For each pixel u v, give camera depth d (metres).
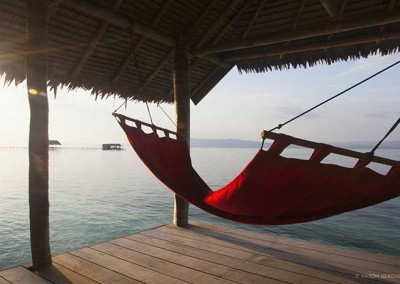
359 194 2.16
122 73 5.50
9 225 10.55
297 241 4.46
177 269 3.52
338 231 10.50
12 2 3.59
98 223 11.08
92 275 3.36
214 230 5.02
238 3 4.72
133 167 40.69
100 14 3.96
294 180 2.22
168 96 6.73
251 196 2.40
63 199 16.12
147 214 12.68
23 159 61.28
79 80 5.09
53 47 4.41
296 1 4.46
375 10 4.20
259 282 3.20
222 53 5.79
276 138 2.13
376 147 2.08
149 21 4.66
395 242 9.34
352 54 4.91
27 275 3.34
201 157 80.31
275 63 5.64
